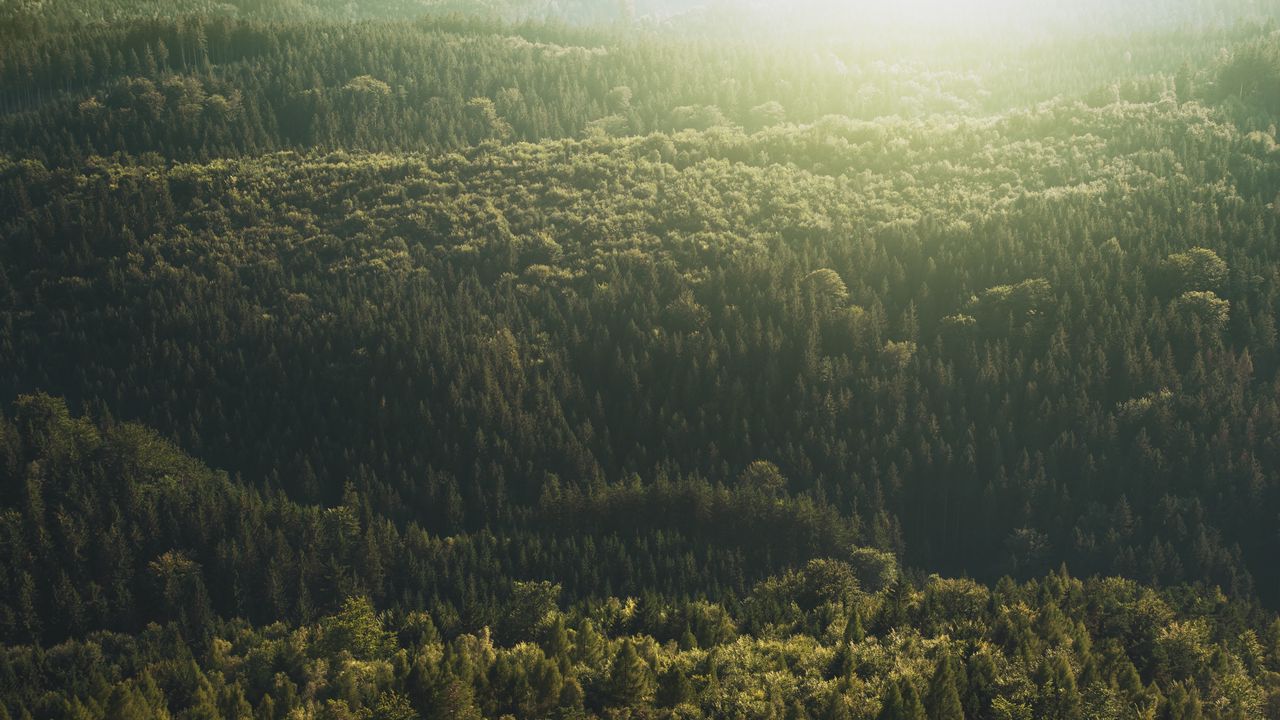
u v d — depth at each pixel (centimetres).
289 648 16238
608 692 14275
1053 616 15862
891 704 13150
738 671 14725
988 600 16988
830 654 15212
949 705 13362
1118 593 17362
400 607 18225
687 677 14750
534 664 14588
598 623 16875
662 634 16812
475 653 15775
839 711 13350
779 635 16325
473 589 18588
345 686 14938
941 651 14862
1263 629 17688
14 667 16612
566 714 13912
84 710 13775
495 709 14175
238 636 17488
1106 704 13562
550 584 18388
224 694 15125
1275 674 15850
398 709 13738
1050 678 14000
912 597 17312
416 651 16412
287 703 14962
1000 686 13950
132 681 15175
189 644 18050
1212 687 14812
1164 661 15462
